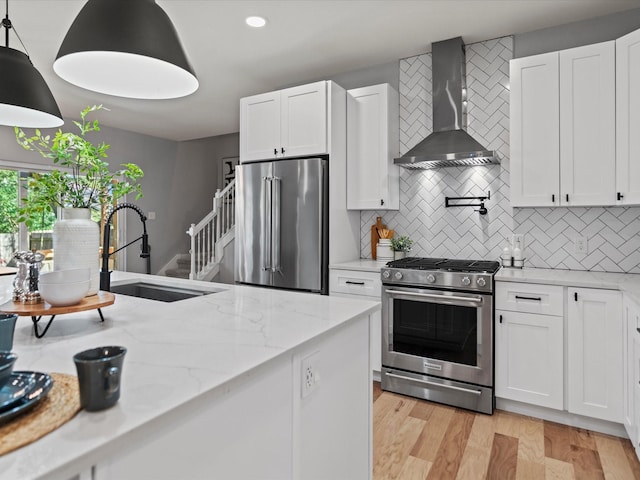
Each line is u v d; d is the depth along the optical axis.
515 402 2.62
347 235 3.53
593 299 2.31
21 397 0.68
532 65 2.74
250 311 1.50
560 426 2.44
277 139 3.54
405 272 2.86
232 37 3.20
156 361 0.96
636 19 2.80
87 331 1.24
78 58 1.28
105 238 1.90
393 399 2.85
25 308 1.22
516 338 2.55
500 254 3.19
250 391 0.96
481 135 3.27
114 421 0.66
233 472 0.91
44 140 1.54
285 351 1.05
